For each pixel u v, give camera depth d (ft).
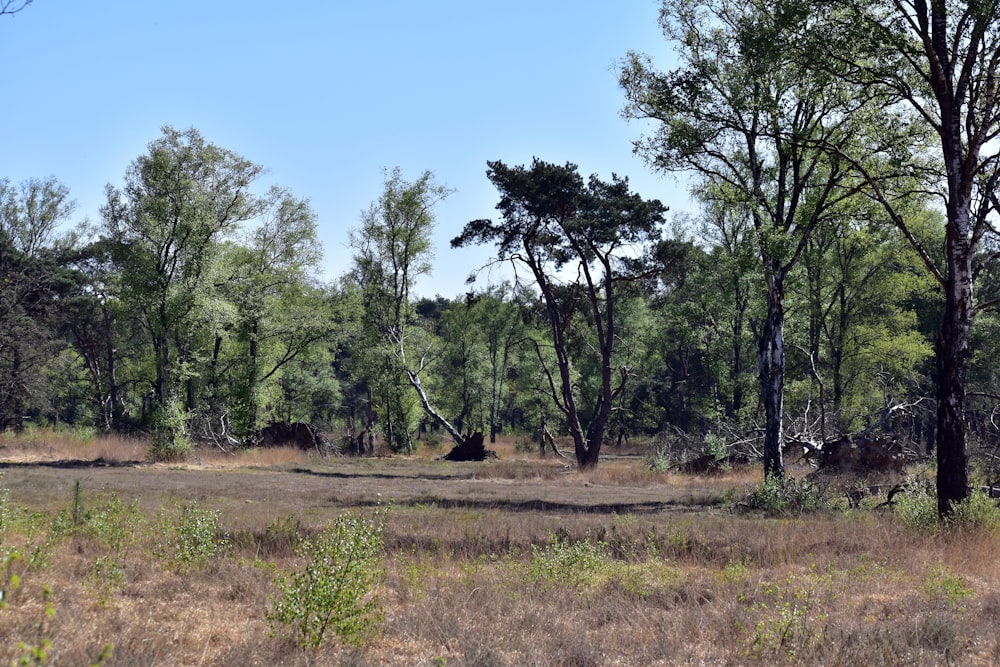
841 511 68.03
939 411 58.34
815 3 60.70
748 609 30.99
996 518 51.21
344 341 185.37
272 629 25.66
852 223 91.76
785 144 81.00
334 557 27.04
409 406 188.03
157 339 156.46
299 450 151.94
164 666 21.77
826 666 24.48
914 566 40.81
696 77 78.64
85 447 134.21
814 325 146.82
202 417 150.51
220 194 150.20
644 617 29.91
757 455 120.37
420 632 27.27
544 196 132.46
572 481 110.63
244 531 46.65
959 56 60.29
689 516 65.10
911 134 73.77
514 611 30.14
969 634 28.25
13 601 26.71
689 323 156.87
